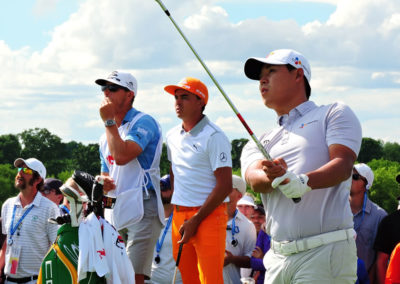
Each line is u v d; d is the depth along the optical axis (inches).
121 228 214.5
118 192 214.2
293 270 151.5
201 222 195.3
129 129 215.6
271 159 146.6
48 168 4037.9
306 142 151.5
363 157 3863.2
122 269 193.6
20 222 276.1
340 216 148.2
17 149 4042.8
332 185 141.9
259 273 263.3
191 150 201.0
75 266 189.9
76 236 191.6
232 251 263.1
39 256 275.4
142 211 212.4
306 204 148.7
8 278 276.5
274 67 157.6
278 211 153.9
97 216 196.5
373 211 269.4
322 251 147.5
